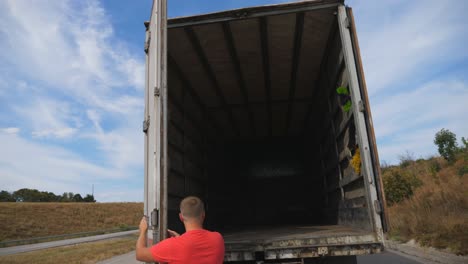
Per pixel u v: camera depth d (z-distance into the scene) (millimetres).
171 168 5297
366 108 4066
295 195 9453
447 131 21422
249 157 9984
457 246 8227
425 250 9109
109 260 13531
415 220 11688
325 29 5516
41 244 25969
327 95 6477
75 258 14438
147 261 2438
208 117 8453
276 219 9281
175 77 6156
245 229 6941
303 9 4816
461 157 19922
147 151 4004
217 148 9312
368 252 3695
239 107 8375
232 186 9688
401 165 26141
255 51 6199
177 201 5582
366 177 3902
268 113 8781
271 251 3832
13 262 14516
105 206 54250
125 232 35438
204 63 6398
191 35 5527
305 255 3777
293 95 8016
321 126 7422
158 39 3592
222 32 5551
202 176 7637
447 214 11258
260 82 7355
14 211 42562
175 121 5832
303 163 9711
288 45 6059
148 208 3697
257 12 4961
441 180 17344
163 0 3686
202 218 2545
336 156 5938
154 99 3551
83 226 42094
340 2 4660
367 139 3994
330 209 6977
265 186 9617
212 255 2377
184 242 2369
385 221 3717
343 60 4938
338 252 3736
